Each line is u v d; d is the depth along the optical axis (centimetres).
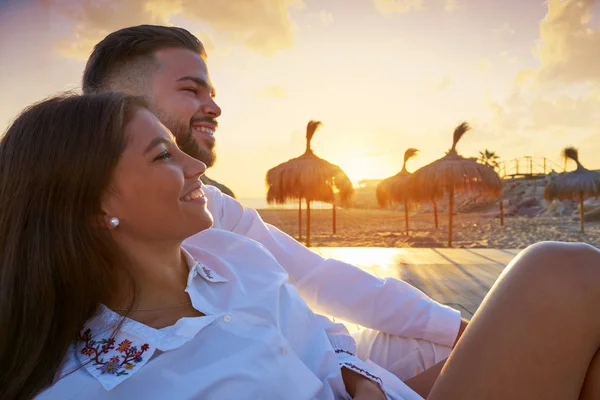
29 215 83
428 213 2527
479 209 2450
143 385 81
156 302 92
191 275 97
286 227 1636
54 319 82
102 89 150
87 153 83
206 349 88
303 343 112
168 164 89
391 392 117
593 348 87
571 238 1162
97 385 79
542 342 87
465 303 326
